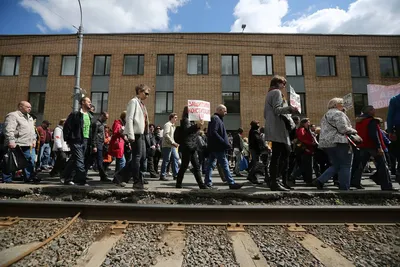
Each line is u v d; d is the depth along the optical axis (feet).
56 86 63.62
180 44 63.77
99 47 64.18
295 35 64.64
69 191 15.14
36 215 12.19
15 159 16.76
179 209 12.00
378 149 16.69
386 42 65.36
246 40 63.93
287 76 63.46
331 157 16.76
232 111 62.59
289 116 15.79
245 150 31.50
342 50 64.69
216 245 9.61
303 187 19.58
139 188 15.24
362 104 63.72
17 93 64.23
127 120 14.69
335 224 11.80
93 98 63.31
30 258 8.21
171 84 62.90
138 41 64.03
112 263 7.95
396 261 8.44
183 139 16.97
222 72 63.67
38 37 65.51
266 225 11.70
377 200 15.56
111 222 11.62
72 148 17.13
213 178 26.94
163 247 9.22
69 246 9.19
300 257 8.60
